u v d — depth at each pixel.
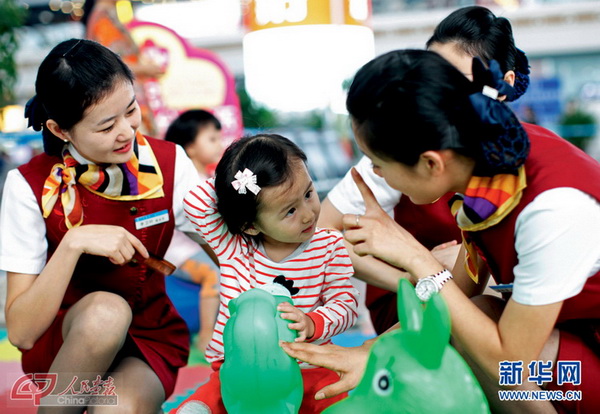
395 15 10.83
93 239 1.75
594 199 1.44
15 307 1.78
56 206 1.89
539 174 1.48
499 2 10.83
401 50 1.49
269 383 1.52
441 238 2.18
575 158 1.52
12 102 5.75
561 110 9.88
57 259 1.75
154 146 2.02
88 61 1.71
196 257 3.35
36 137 5.17
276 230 1.77
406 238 1.58
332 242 1.88
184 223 2.04
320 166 5.62
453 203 1.72
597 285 1.53
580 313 1.58
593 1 10.77
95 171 1.86
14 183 1.90
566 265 1.41
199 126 3.66
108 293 1.83
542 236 1.42
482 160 1.46
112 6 4.12
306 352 1.56
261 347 1.52
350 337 3.30
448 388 1.27
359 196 2.14
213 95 5.07
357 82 1.47
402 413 1.27
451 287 1.53
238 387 1.54
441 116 1.40
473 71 1.45
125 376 1.82
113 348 1.76
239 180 1.74
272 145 1.78
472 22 1.94
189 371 2.98
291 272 1.85
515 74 2.01
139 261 1.90
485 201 1.49
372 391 1.32
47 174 1.91
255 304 1.58
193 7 9.23
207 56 5.04
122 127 1.77
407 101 1.40
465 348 1.55
